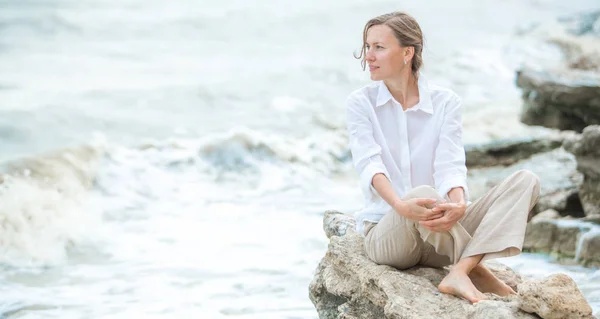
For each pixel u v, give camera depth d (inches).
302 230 377.1
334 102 735.1
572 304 169.0
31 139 624.7
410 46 205.8
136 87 775.1
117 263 331.3
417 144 209.3
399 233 198.2
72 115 674.2
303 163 505.0
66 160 450.9
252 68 871.7
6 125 642.8
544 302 169.6
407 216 190.9
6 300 284.0
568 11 1219.2
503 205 193.8
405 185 207.2
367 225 211.0
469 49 911.0
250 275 310.3
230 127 641.0
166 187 453.7
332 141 542.9
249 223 392.2
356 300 207.8
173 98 739.4
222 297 284.4
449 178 203.6
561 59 737.0
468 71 804.6
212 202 432.5
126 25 1079.0
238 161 496.4
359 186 474.9
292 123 647.1
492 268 225.5
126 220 397.1
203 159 495.2
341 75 836.6
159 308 273.6
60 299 286.0
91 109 693.3
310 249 346.3
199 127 647.8
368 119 210.2
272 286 295.3
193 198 439.8
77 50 948.0
